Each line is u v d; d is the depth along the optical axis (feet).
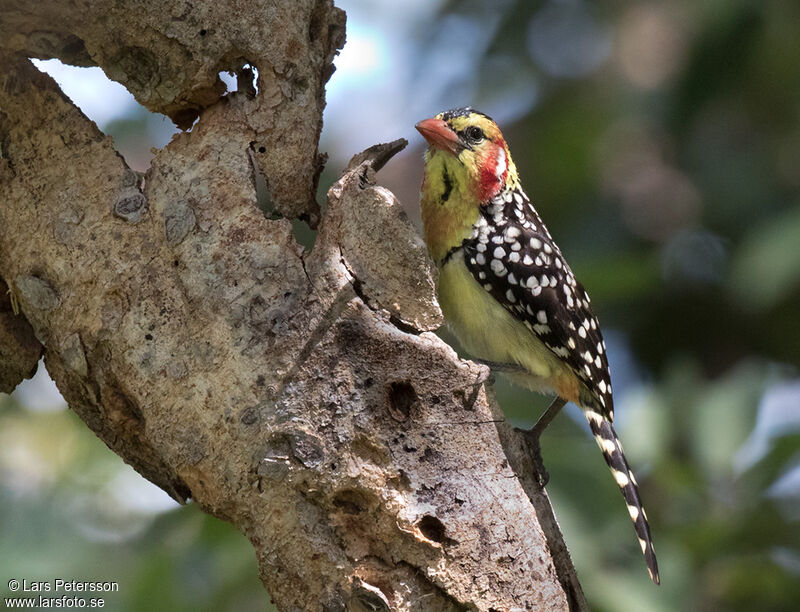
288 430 19.83
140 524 37.06
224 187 21.43
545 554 21.03
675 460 35.70
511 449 23.02
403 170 47.65
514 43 43.88
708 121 43.47
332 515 19.98
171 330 20.80
